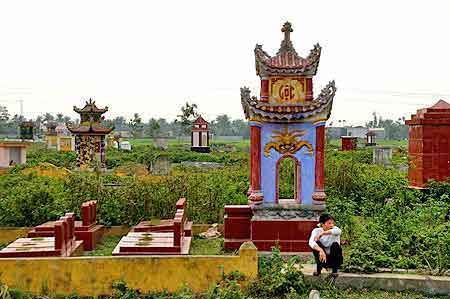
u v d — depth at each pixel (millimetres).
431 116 23312
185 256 12344
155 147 70688
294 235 15000
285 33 15586
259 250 14984
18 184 24156
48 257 12773
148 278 12250
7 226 19844
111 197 20438
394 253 13961
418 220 16547
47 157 49812
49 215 19922
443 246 13539
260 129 15242
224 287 11258
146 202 20391
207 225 19594
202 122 68000
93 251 17000
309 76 15195
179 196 20734
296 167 15344
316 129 15188
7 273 12148
